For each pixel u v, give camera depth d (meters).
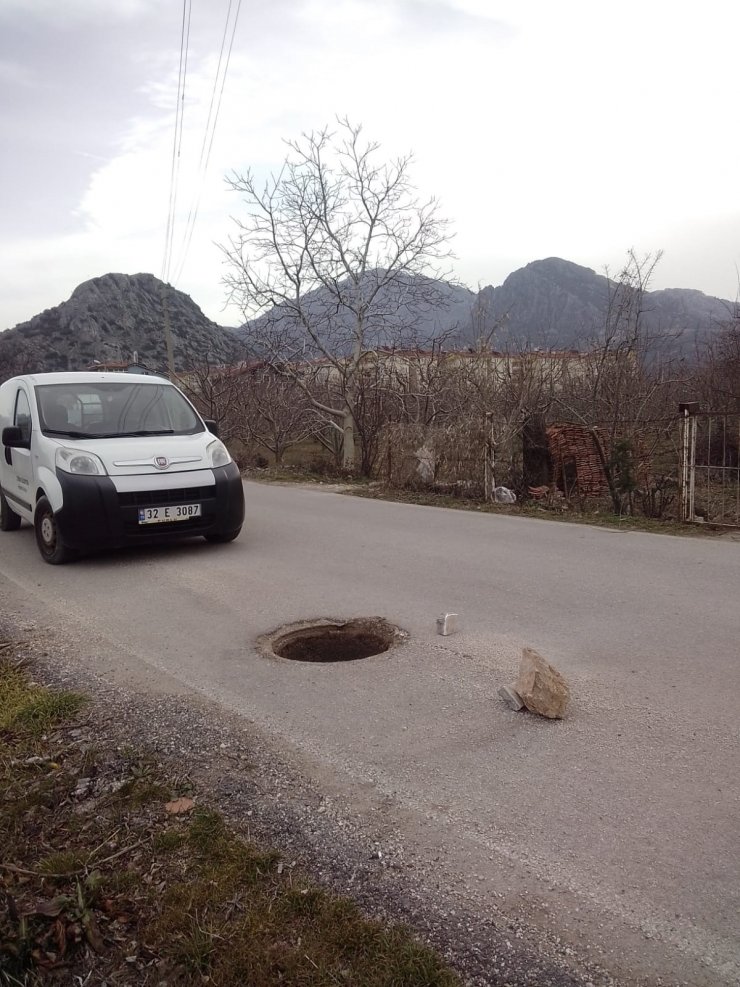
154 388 8.32
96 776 3.07
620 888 2.34
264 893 2.33
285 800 2.86
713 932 2.15
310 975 2.00
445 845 2.57
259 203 15.55
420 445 12.88
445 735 3.40
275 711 3.68
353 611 5.40
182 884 2.37
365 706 3.73
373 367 16.89
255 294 16.05
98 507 6.79
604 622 5.07
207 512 7.30
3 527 9.12
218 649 4.63
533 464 11.59
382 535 8.49
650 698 3.78
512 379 15.64
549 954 2.08
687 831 2.63
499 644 4.64
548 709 3.56
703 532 8.64
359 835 2.63
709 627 4.92
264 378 18.86
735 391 14.75
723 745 3.27
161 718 3.60
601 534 8.48
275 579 6.37
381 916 2.23
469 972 2.03
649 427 10.43
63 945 2.13
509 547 7.72
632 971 2.02
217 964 2.04
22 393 8.23
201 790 2.94
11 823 2.73
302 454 21.42
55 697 3.81
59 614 5.43
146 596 5.89
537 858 2.49
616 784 2.95
